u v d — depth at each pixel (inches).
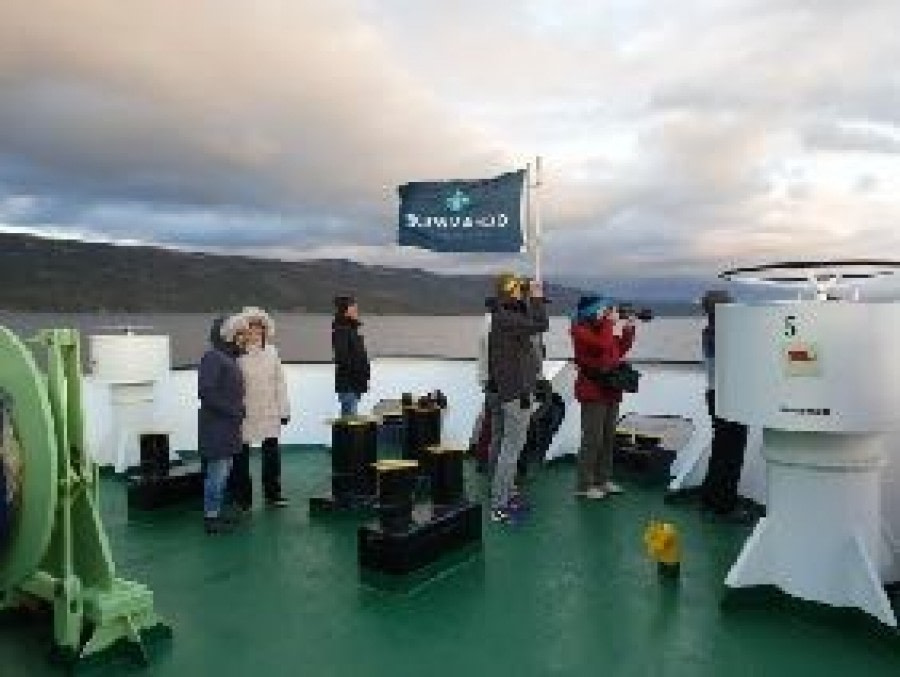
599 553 211.6
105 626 150.3
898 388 148.4
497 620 167.2
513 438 240.1
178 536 234.7
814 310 149.1
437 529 196.7
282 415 268.8
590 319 264.4
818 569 163.2
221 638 160.2
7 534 153.6
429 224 374.6
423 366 390.3
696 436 279.0
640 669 143.5
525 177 362.6
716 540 221.5
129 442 325.1
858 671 141.6
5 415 152.9
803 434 160.9
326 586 189.8
